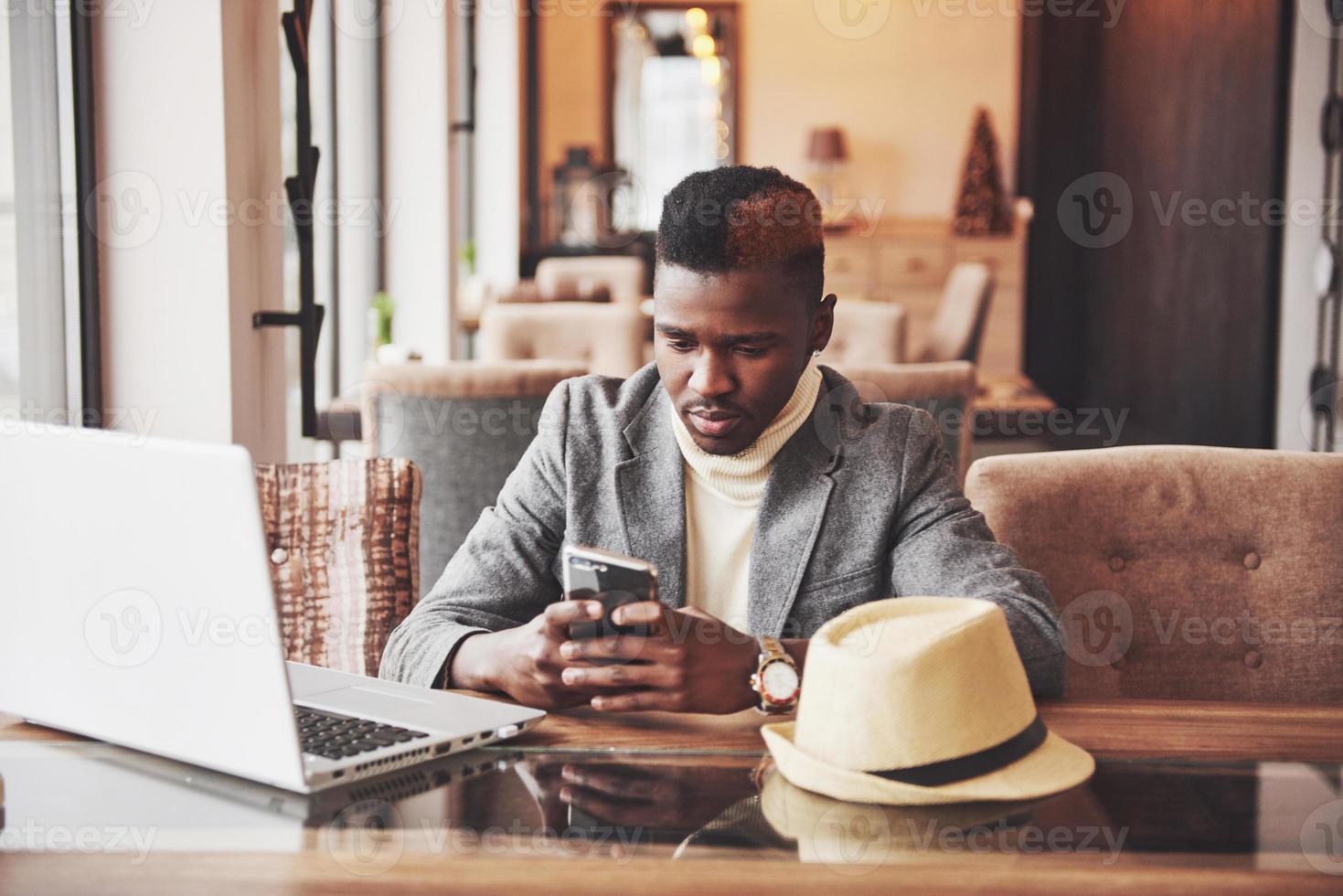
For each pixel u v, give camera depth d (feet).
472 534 4.75
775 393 4.16
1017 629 3.88
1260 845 2.81
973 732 3.11
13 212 6.29
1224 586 4.99
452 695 3.80
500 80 25.21
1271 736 3.55
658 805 3.06
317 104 13.12
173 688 3.21
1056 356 26.40
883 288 25.48
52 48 6.52
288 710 3.05
